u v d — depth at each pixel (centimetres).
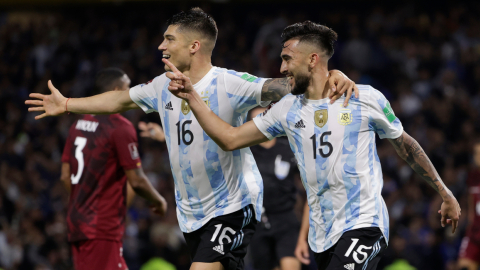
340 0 4859
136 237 3041
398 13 4597
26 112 4538
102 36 5116
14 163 3844
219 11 5122
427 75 4166
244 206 1235
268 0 4978
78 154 1526
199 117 1116
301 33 1096
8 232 3086
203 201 1237
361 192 1077
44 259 3017
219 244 1220
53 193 3597
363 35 4422
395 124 1098
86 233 1488
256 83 1183
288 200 1873
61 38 5159
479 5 4562
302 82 1091
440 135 3581
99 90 1556
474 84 4028
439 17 4472
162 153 3841
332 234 1098
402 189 3203
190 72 1226
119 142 1494
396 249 2823
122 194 1538
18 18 5441
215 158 1205
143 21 5166
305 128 1101
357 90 1084
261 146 1905
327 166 1081
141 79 4662
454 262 2767
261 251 1878
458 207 1169
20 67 4947
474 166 3192
